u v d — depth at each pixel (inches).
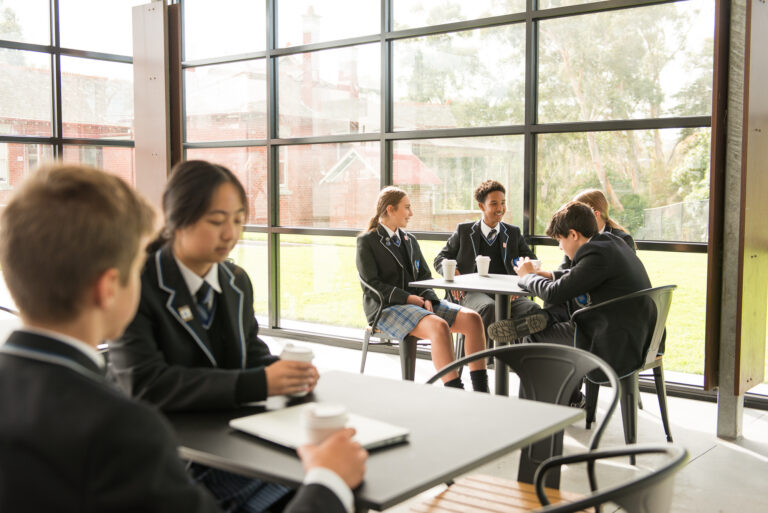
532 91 184.5
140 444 32.7
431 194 204.1
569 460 58.5
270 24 228.1
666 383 172.6
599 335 121.2
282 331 234.4
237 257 246.1
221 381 60.4
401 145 208.2
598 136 176.9
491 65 191.2
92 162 251.4
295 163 229.6
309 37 223.0
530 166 185.9
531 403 63.6
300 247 231.1
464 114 197.0
